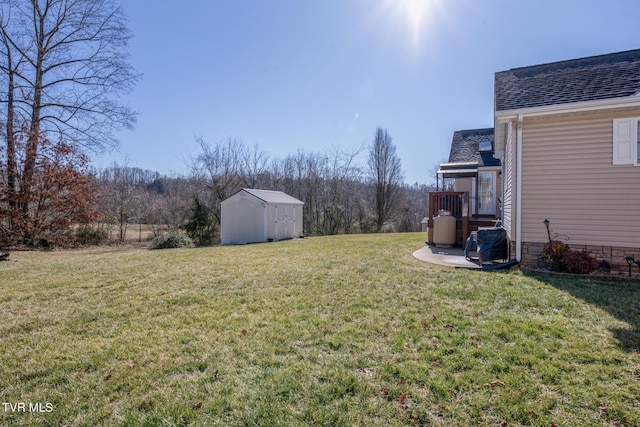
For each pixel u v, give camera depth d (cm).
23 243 1376
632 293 459
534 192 662
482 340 311
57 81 1622
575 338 310
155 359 289
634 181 594
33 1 1555
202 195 2433
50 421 210
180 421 207
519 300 430
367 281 546
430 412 211
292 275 607
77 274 652
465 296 450
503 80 816
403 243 1138
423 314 382
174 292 505
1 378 262
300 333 337
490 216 1295
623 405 212
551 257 616
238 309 418
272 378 254
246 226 1711
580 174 628
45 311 426
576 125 629
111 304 451
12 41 1519
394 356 284
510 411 209
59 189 1412
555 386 235
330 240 1362
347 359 281
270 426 201
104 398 233
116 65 1672
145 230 2303
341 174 2861
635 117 592
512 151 696
